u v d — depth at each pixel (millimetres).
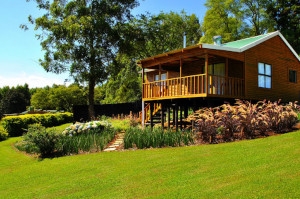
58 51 29688
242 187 6340
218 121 11805
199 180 7254
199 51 15000
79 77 29688
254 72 17281
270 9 35625
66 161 11766
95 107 32219
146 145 12430
